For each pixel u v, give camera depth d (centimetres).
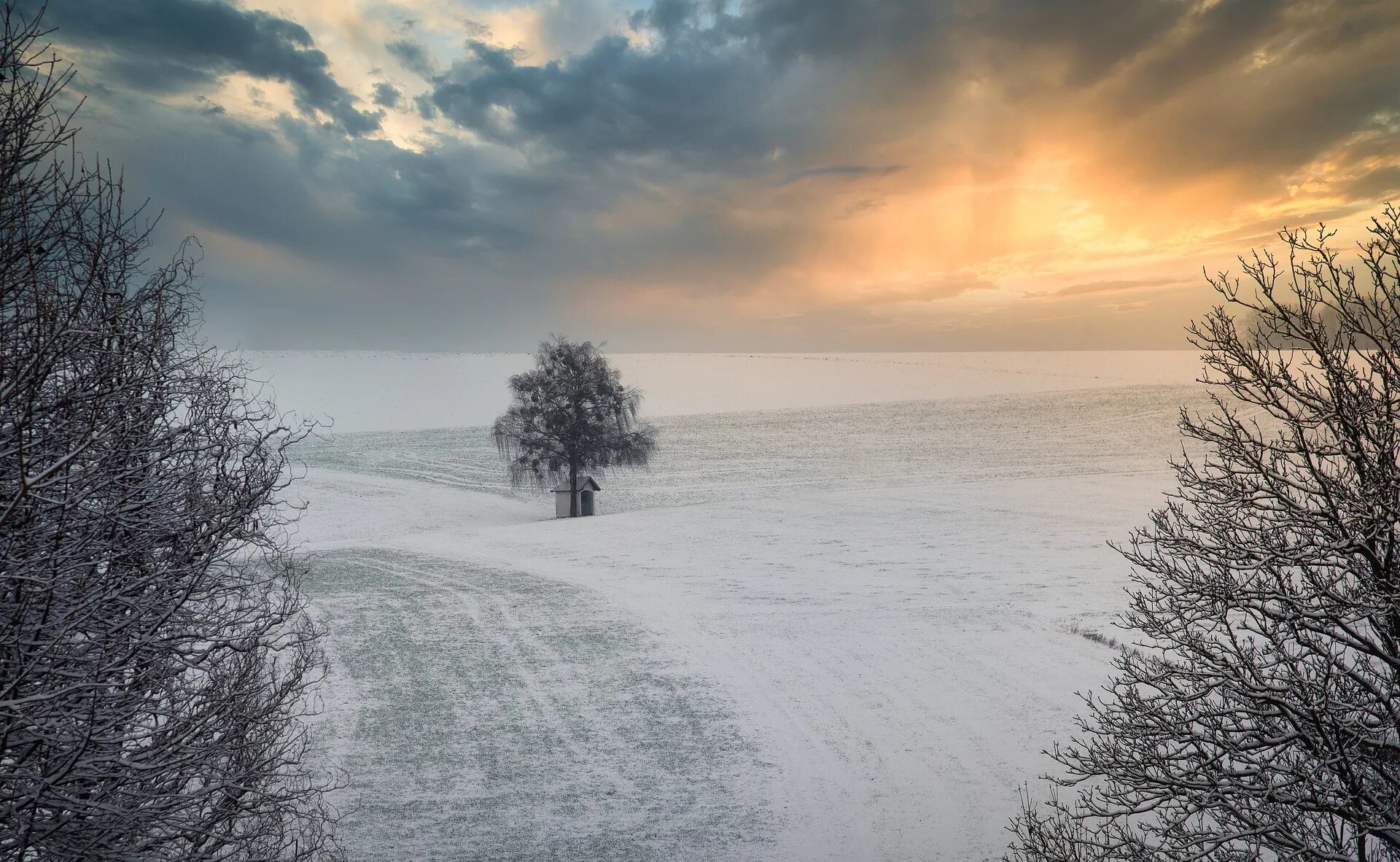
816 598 3039
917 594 3055
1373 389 785
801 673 2269
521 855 1383
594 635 2642
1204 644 873
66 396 650
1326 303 794
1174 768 892
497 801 1574
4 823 643
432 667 2355
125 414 771
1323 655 805
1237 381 837
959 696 2064
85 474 687
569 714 2011
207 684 888
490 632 2683
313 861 1183
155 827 798
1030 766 1675
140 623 760
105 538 741
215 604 920
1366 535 782
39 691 660
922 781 1630
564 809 1548
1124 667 985
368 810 1537
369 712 2020
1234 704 873
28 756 651
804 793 1595
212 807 861
